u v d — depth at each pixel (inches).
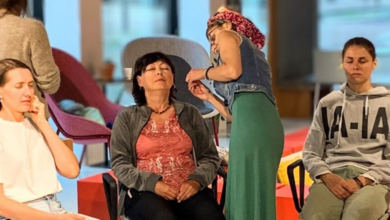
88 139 179.3
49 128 117.9
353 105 133.0
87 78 224.2
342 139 133.7
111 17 388.8
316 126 136.6
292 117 377.4
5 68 112.6
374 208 123.0
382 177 127.4
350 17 440.8
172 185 125.5
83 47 312.7
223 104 131.4
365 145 131.7
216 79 123.8
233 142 123.4
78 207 161.5
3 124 113.1
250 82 122.2
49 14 314.5
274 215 124.3
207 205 123.0
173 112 129.1
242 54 122.3
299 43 422.6
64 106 215.6
